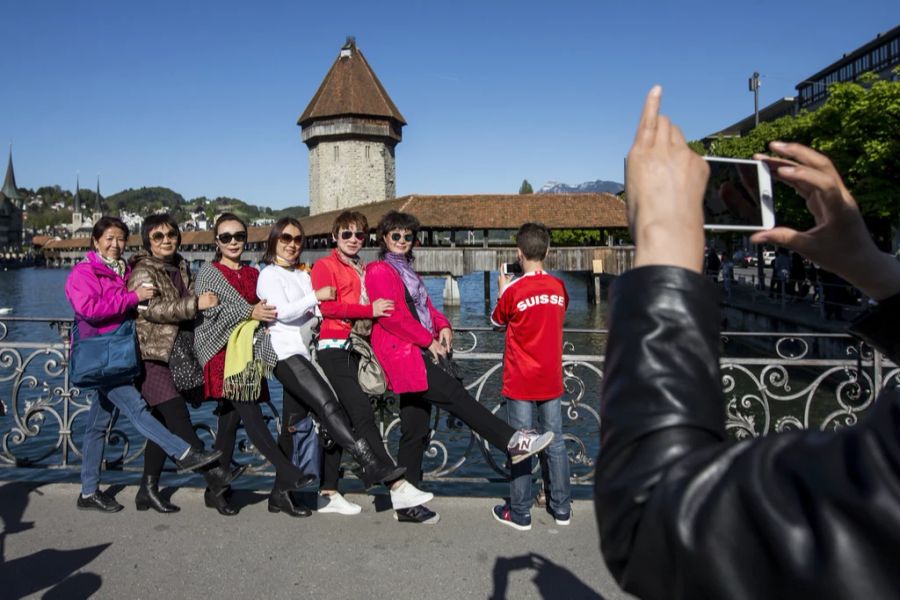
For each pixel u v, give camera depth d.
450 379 3.81
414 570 3.27
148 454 4.03
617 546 0.69
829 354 14.30
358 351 3.83
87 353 3.73
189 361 4.02
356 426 3.78
